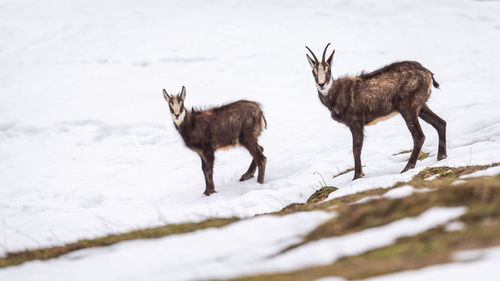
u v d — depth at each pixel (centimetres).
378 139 5181
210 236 2417
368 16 17788
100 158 6022
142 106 8319
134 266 2159
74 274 2195
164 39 14025
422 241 1834
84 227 3375
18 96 9112
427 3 19650
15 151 6284
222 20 16275
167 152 6225
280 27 15450
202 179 5053
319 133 6334
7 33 14262
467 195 2175
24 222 3784
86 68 11588
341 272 1712
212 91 9519
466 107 5841
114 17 16475
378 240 1952
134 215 3612
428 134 4966
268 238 2284
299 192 3738
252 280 1769
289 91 9344
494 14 17812
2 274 2467
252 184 4503
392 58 11544
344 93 3869
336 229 2233
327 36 14238
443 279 1409
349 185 3459
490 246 1642
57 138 6838
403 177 3350
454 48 12281
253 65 11569
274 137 6450
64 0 17950
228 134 4453
